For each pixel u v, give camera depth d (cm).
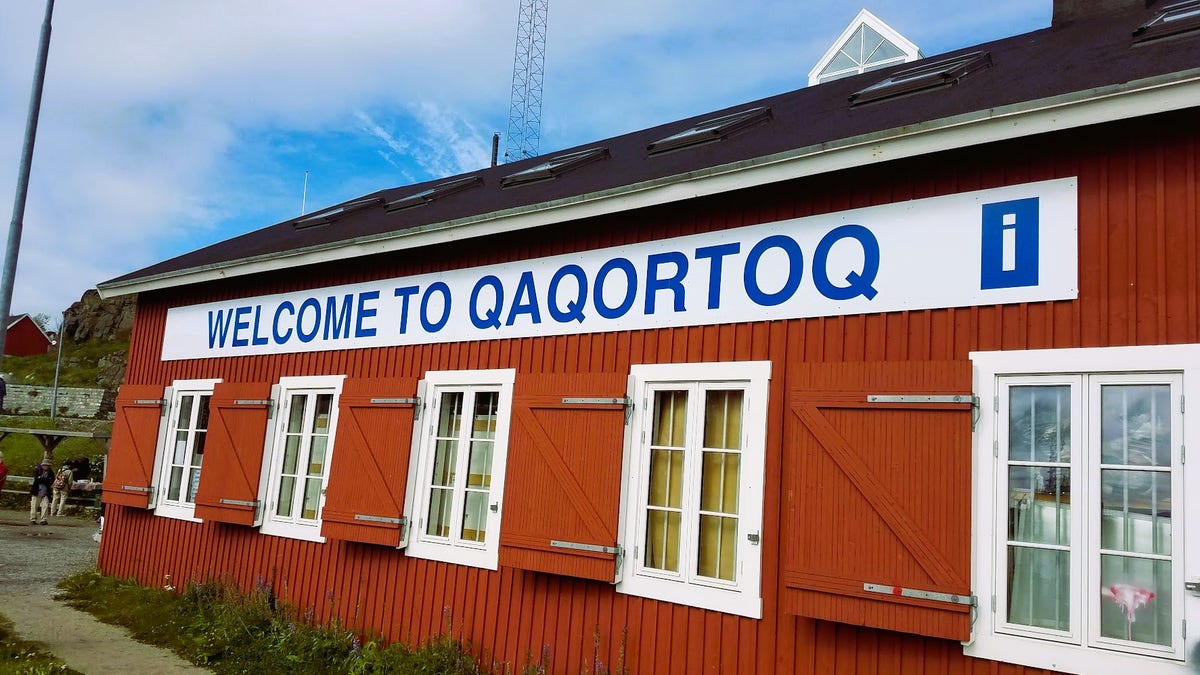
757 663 525
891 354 505
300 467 862
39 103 909
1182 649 393
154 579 988
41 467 1666
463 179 1131
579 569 606
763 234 575
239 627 784
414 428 758
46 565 1154
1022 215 472
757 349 563
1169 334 419
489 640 671
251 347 955
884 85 673
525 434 660
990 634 441
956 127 472
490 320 733
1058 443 443
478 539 705
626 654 588
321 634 762
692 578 564
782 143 591
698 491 575
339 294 876
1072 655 420
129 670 688
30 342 6138
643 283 634
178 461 1012
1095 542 423
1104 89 422
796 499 509
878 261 520
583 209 651
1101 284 442
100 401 3416
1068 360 441
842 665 492
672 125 993
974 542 452
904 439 477
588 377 632
